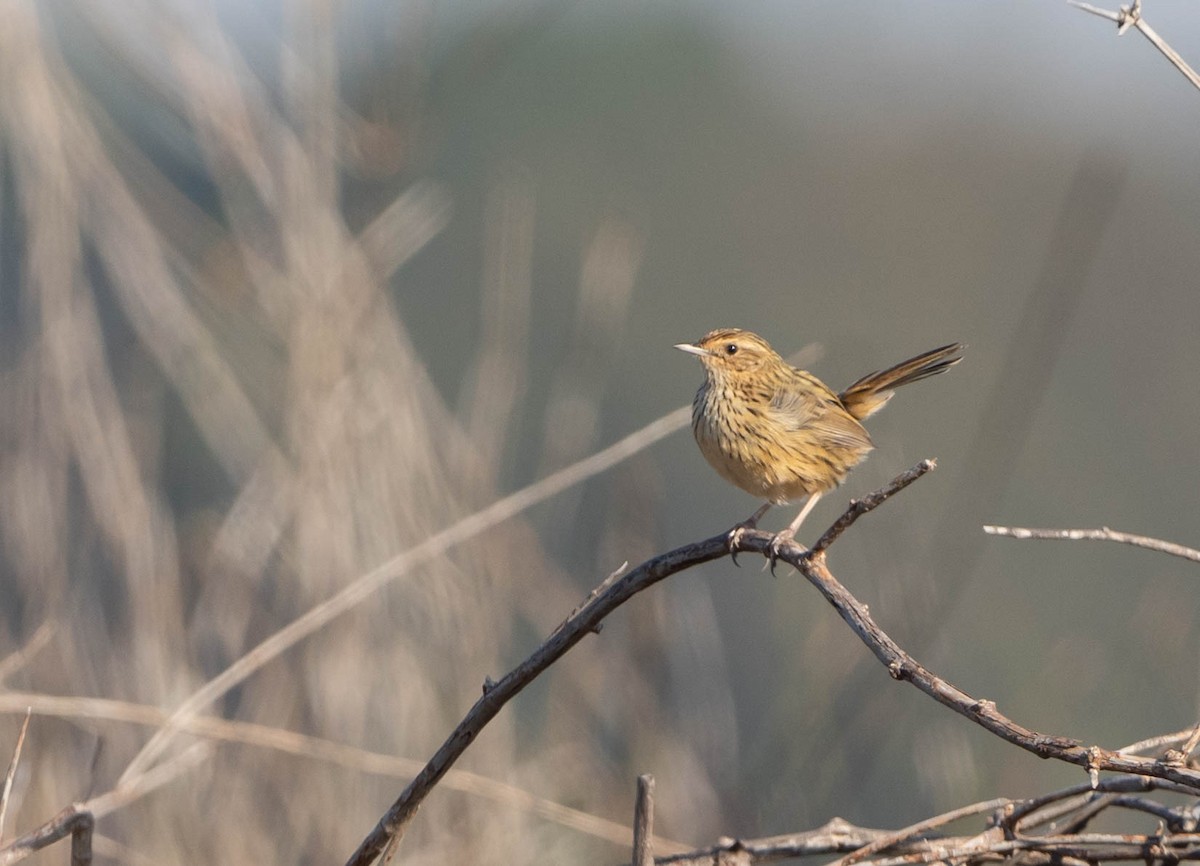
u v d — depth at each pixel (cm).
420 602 1085
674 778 1087
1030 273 2859
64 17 1103
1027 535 548
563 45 3180
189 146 1198
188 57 1082
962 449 2191
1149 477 2291
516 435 1254
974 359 2605
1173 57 655
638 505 1147
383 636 1075
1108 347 2484
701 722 1125
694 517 2233
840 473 1083
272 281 1088
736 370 1071
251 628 1091
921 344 2792
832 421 1069
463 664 1083
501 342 1166
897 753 1327
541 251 2694
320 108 1119
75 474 1130
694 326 2855
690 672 1149
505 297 1173
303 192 1096
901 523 1169
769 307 2916
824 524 1535
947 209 3020
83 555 1071
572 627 637
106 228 1089
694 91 3183
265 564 1091
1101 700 1354
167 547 1092
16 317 1172
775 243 3036
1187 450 2330
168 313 1098
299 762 1046
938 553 1162
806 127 3200
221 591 1087
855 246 2977
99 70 1211
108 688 1046
